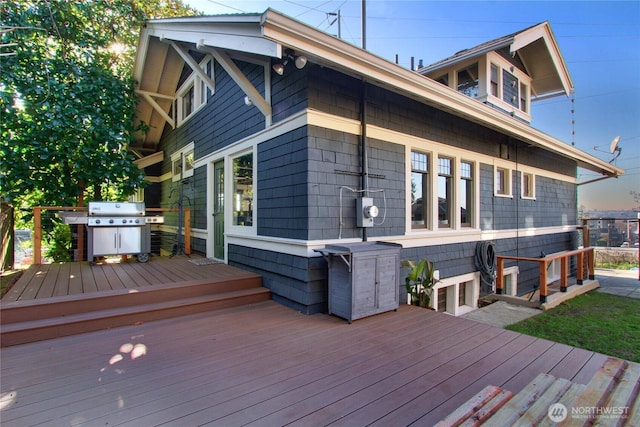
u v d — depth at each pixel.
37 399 2.04
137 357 2.64
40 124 6.95
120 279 4.32
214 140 6.39
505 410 1.53
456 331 3.29
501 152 7.00
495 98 7.45
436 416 1.89
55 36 7.69
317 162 3.82
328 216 3.92
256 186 4.85
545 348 2.88
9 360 2.59
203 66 6.97
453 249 5.77
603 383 1.72
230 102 5.73
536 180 8.39
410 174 4.97
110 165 7.58
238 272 4.87
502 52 7.79
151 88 8.41
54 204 7.36
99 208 5.45
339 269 3.66
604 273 9.98
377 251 3.75
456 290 5.84
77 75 7.39
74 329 3.13
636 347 3.99
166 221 9.66
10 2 6.79
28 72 7.09
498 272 6.43
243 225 5.36
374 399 2.05
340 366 2.50
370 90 4.42
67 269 5.10
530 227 8.05
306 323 3.48
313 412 1.91
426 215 5.43
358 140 4.27
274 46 2.96
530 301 5.95
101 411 1.92
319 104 3.87
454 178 5.84
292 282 4.03
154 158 9.73
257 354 2.71
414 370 2.45
